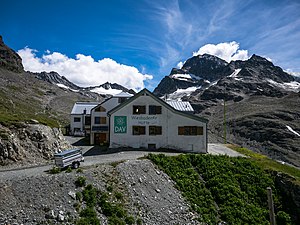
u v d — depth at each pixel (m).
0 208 21.08
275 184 37.62
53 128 46.34
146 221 25.02
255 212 31.38
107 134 59.03
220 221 28.86
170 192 31.34
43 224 20.80
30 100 197.38
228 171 38.72
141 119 50.84
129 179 30.31
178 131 50.69
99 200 25.22
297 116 192.62
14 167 32.09
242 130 178.75
